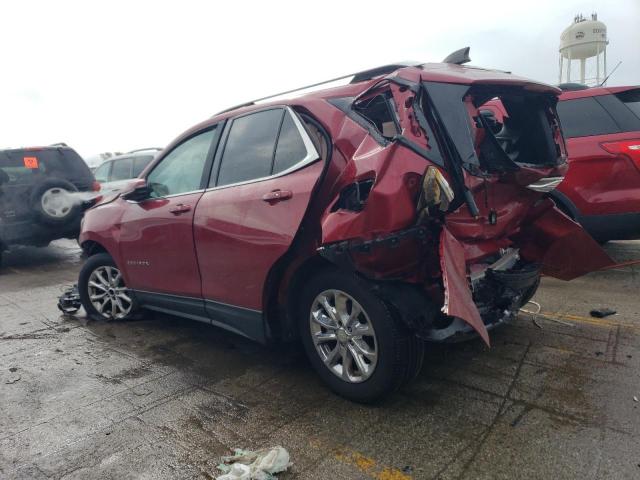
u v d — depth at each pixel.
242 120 3.71
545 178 2.95
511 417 2.79
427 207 2.49
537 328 4.08
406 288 2.74
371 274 2.72
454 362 3.53
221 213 3.50
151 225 4.15
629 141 5.11
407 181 2.52
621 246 6.89
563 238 3.66
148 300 4.49
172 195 4.11
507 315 3.02
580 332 3.93
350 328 2.96
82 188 9.12
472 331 2.70
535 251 3.68
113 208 4.67
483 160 2.74
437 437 2.64
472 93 2.79
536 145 3.20
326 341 3.15
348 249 2.70
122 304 4.92
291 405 3.09
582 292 4.99
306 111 3.21
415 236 2.56
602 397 2.93
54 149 8.84
